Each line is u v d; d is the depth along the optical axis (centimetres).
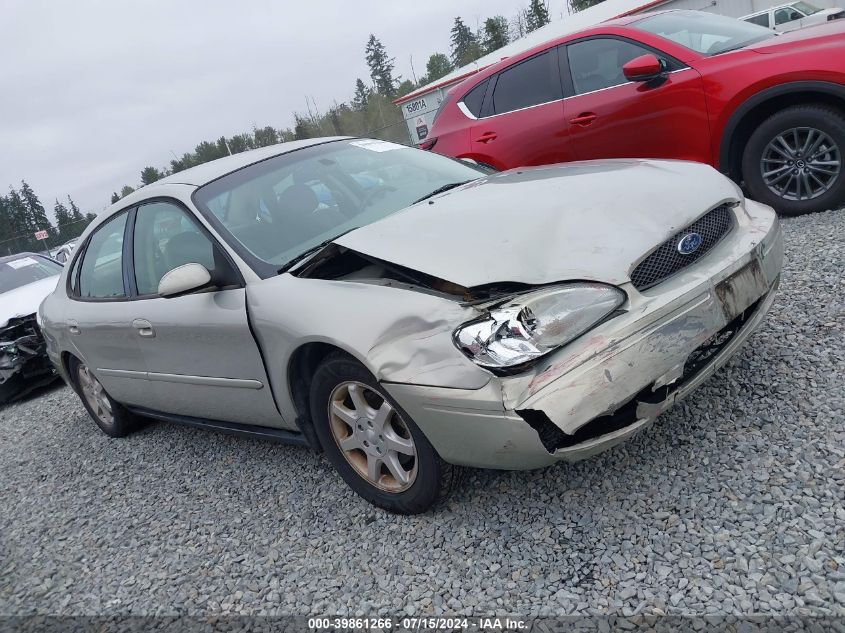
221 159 396
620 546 225
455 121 655
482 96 634
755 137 479
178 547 314
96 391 485
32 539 372
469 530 257
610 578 213
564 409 209
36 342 705
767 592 191
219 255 318
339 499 309
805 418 259
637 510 238
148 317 357
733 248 260
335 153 385
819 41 450
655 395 229
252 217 329
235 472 375
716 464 249
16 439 582
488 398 218
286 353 278
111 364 422
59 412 630
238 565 284
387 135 3662
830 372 283
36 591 314
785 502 221
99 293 422
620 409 227
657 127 521
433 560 248
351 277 274
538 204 268
